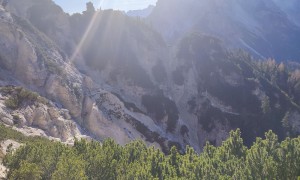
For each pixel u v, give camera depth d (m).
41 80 63.44
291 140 30.62
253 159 29.02
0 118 43.53
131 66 92.31
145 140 67.50
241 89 95.12
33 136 42.41
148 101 83.75
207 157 36.28
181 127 80.88
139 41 101.75
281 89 108.56
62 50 82.94
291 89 109.12
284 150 29.58
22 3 94.88
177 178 27.53
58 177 22.95
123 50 96.50
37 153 26.19
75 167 24.48
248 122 86.25
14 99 49.94
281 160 28.59
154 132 70.38
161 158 34.78
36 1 97.25
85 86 73.06
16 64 64.25
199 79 98.62
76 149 32.28
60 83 63.78
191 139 81.00
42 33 82.44
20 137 37.91
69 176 23.12
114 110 69.94
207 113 88.12
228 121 86.12
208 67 101.44
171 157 35.41
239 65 105.88
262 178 27.45
